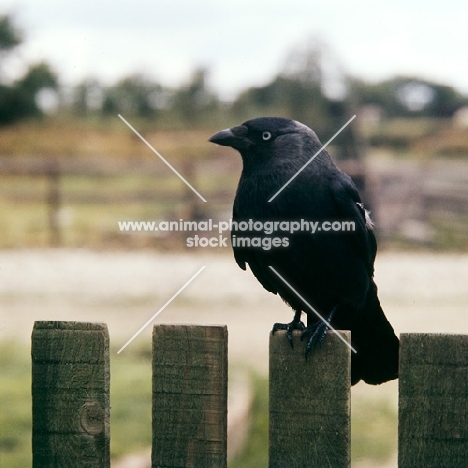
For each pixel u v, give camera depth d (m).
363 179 18.83
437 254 17.69
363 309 4.20
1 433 5.70
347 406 2.46
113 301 12.16
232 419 6.25
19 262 15.83
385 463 6.04
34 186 24.12
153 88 31.78
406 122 32.34
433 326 10.34
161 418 2.51
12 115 33.38
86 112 33.06
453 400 2.35
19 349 8.52
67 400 2.53
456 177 19.91
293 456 2.49
